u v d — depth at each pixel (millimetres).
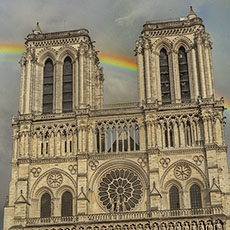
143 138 105875
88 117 108312
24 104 112125
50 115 110438
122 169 104750
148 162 102625
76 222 98875
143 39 114312
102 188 104125
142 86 110875
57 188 104688
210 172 99188
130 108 108562
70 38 117938
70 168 105562
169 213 97250
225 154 102062
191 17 118312
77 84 113500
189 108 105875
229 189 99438
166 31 114938
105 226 97875
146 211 98562
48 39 118438
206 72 108250
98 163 105250
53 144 108375
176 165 102500
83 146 105938
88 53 116250
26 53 116875
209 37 112812
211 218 94562
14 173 107625
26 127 109250
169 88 111875
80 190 102312
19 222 100938
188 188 100938
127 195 102750
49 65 118812
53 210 103250
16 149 109812
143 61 112938
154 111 105938
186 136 104625
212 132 102500
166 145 105000
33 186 105562
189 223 95188
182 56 114438
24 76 115500
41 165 106812
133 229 97062
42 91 116125
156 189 99375
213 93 106938
